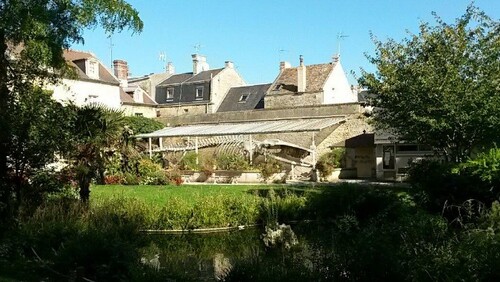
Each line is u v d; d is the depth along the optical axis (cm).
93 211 1189
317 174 2873
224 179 2855
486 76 1377
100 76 3797
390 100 1512
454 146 1442
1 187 1008
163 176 2520
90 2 1232
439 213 1077
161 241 1281
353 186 1507
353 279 642
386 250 637
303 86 3969
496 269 527
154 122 3797
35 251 851
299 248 1012
